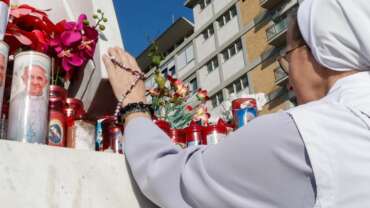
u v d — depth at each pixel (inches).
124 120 44.3
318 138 31.9
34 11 52.2
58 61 53.4
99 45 52.0
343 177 30.7
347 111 33.7
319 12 37.0
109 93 52.1
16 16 50.6
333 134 32.4
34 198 34.9
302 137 32.1
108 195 39.0
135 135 40.9
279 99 736.3
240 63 828.6
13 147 35.3
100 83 50.3
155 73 76.9
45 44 51.2
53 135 44.9
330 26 36.2
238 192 33.1
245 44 823.7
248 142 33.2
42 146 36.9
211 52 901.8
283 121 33.4
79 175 38.0
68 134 48.1
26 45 50.3
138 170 39.1
